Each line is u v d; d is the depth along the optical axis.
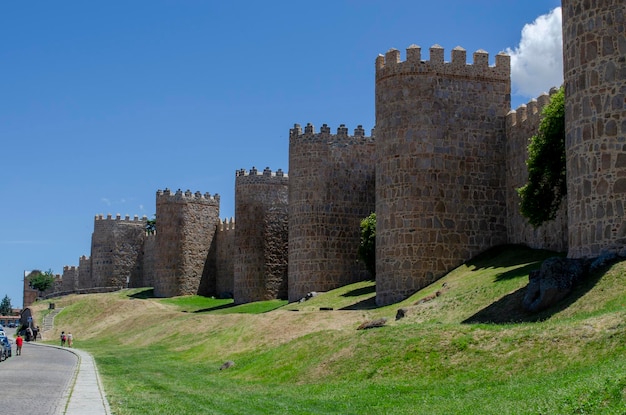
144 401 23.77
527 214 39.94
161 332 56.66
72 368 37.72
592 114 29.81
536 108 44.16
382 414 19.77
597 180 29.39
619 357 18.77
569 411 15.80
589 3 30.28
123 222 105.12
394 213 45.31
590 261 28.81
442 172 45.47
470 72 46.72
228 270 88.25
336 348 28.55
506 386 19.80
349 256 62.22
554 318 26.09
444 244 44.94
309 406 22.06
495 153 46.66
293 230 62.97
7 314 197.25
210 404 23.34
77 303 89.50
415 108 45.72
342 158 62.97
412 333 26.80
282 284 74.44
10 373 33.84
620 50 29.38
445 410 18.83
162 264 88.12
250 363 32.78
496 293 33.25
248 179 75.19
